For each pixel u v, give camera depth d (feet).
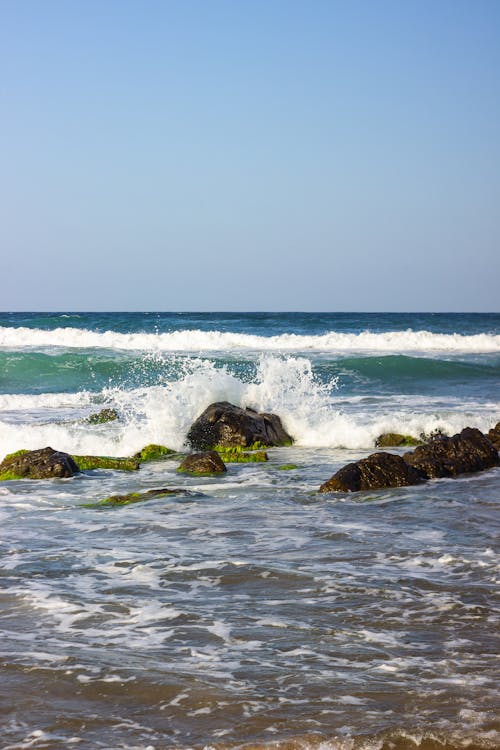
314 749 13.23
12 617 19.56
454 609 20.20
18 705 14.73
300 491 37.29
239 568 23.94
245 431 51.65
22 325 161.07
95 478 41.50
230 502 34.65
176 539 27.86
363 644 17.84
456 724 13.97
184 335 126.93
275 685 15.65
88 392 75.15
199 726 13.97
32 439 50.72
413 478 38.96
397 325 184.03
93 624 19.10
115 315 293.23
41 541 27.66
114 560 24.98
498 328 176.86
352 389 85.87
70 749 13.12
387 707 14.66
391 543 27.09
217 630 18.72
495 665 16.63
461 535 28.35
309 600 20.94
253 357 107.14
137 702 14.90
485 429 57.36
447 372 96.78
